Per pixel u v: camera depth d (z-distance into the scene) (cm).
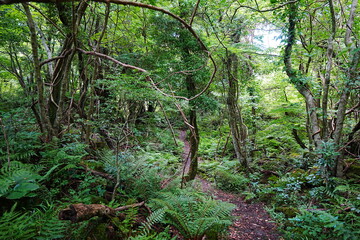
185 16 585
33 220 269
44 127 461
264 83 1119
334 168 578
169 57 590
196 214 388
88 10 596
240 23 806
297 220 400
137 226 351
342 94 567
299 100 974
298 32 628
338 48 652
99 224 298
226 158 1016
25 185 289
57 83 540
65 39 518
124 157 464
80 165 439
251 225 484
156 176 467
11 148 378
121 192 419
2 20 534
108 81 346
